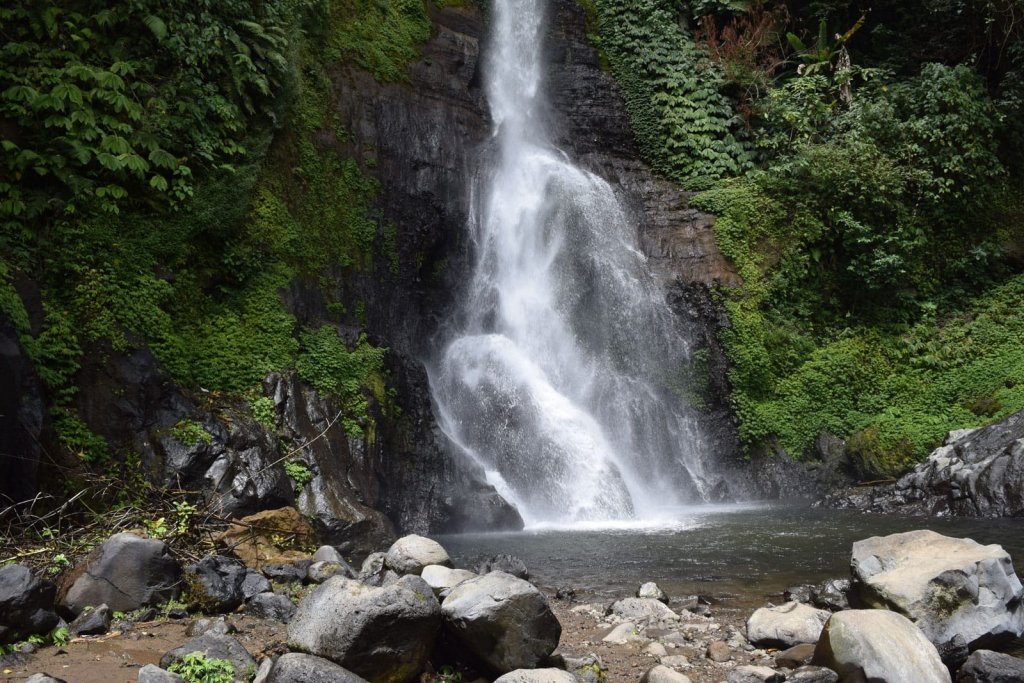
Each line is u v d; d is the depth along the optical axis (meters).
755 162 20.45
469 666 5.28
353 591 4.97
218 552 8.09
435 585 6.27
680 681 5.03
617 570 9.07
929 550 6.29
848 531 11.65
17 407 8.26
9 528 7.69
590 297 17.89
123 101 10.91
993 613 5.68
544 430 14.70
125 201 11.01
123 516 8.33
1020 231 19.22
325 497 10.53
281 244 12.83
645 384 17.47
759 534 11.48
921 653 4.89
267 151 13.09
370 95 15.74
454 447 13.44
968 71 19.36
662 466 16.59
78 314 10.02
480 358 15.52
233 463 9.96
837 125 19.62
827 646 4.99
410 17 17.44
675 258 18.69
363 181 14.78
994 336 17.55
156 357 10.52
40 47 10.81
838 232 18.56
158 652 5.55
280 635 6.04
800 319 18.33
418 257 15.46
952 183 18.73
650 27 21.41
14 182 10.20
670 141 20.25
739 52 21.20
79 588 6.26
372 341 13.34
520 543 11.06
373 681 4.85
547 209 18.09
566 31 20.80
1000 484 12.69
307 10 14.98
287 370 11.84
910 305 18.64
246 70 12.65
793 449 17.00
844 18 23.27
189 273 11.49
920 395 17.16
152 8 11.87
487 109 18.30
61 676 5.05
